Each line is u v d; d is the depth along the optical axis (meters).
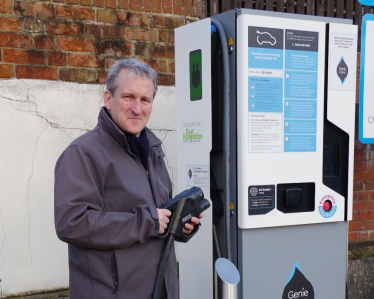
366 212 4.39
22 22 3.28
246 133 2.43
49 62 3.38
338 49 2.63
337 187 2.71
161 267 1.85
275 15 2.52
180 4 3.80
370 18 3.26
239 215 2.46
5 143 3.27
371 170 4.38
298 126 2.56
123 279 1.76
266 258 2.54
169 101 3.81
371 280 4.27
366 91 3.31
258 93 2.45
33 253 3.38
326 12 4.30
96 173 1.77
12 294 3.33
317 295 2.69
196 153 2.69
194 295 2.77
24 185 3.34
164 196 2.00
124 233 1.71
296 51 2.53
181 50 2.76
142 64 1.89
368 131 3.35
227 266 2.16
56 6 3.38
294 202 2.55
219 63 2.61
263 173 2.48
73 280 1.83
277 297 2.57
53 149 3.42
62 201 1.70
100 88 3.55
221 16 2.55
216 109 2.64
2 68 3.24
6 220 3.29
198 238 2.72
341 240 2.75
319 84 2.60
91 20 3.50
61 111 3.43
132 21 3.63
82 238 1.67
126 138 1.89
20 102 3.30
